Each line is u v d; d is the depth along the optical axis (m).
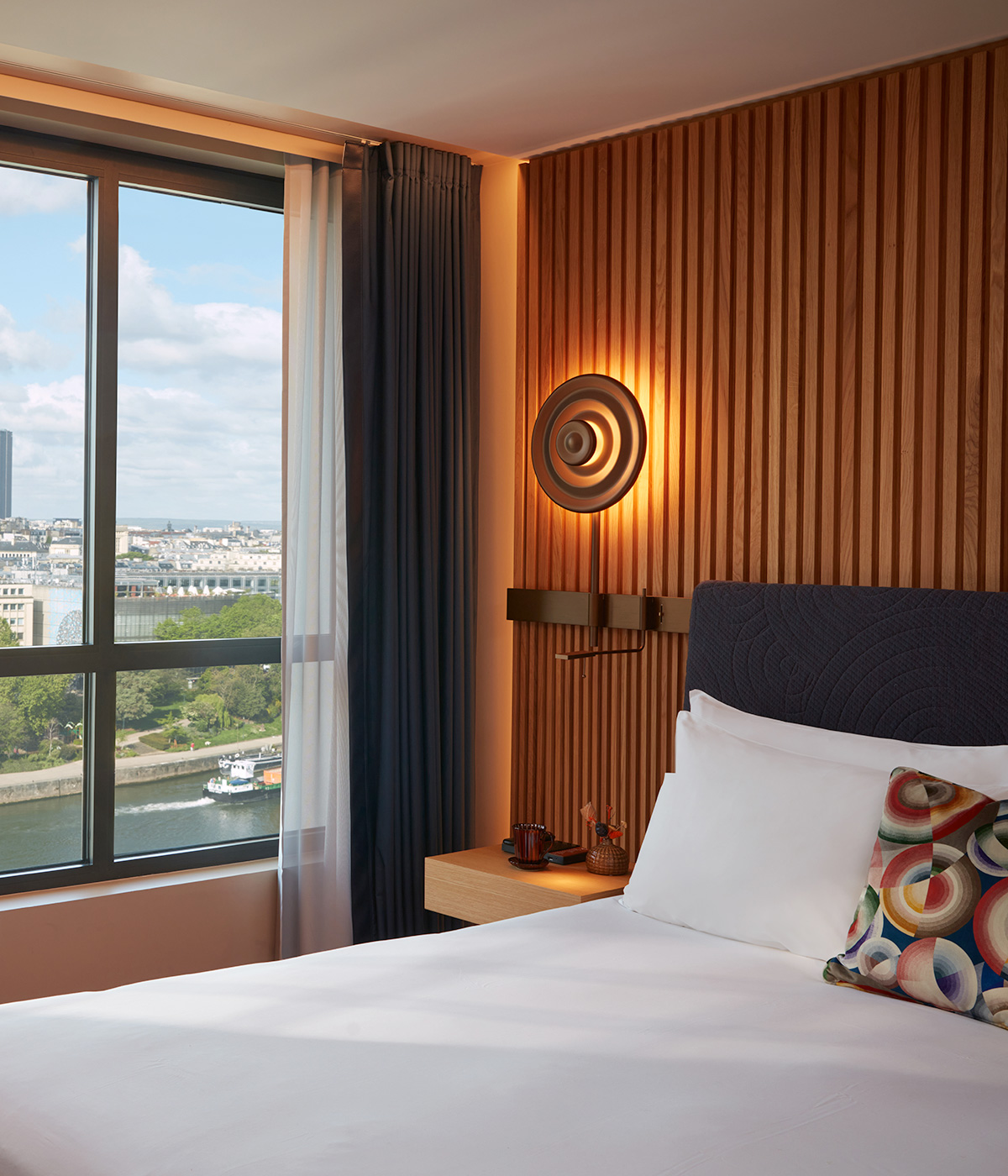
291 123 3.77
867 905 2.28
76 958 3.46
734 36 2.84
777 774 2.63
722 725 3.03
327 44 2.90
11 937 3.34
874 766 2.66
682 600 3.46
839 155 3.15
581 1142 1.55
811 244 3.20
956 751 2.57
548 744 3.90
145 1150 1.52
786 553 3.24
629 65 3.04
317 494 3.86
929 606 2.83
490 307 4.16
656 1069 1.81
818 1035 1.98
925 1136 1.60
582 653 3.43
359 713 3.90
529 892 3.31
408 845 3.94
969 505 2.87
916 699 2.84
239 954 3.82
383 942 2.55
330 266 3.96
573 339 3.83
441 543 4.05
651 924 2.68
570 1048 1.90
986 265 2.86
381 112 3.44
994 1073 1.83
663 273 3.56
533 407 3.96
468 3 2.65
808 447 3.20
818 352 3.19
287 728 3.82
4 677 3.54
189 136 3.69
